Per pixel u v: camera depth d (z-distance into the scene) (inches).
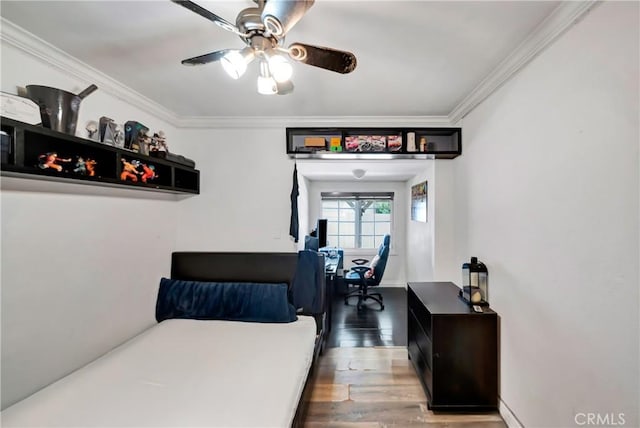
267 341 80.6
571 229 51.3
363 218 208.4
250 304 98.0
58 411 52.2
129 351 74.4
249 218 111.7
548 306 57.2
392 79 75.5
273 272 107.4
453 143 106.4
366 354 108.3
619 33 42.4
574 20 49.2
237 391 57.7
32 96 55.8
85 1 47.5
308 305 106.4
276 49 47.8
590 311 47.4
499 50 62.1
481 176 86.0
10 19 52.1
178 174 102.8
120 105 83.6
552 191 56.0
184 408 52.7
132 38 58.3
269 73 54.4
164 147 91.4
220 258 108.7
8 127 50.0
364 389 86.9
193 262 108.4
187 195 112.1
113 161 71.1
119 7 49.0
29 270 59.3
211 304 99.2
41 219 61.7
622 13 41.9
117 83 78.2
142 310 92.9
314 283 106.9
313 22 52.4
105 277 78.1
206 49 62.4
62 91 58.3
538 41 56.7
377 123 106.3
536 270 60.8
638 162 39.8
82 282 71.2
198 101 91.8
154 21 52.9
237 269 108.1
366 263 193.3
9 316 56.0
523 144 65.2
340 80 76.0
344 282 161.5
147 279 95.4
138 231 91.1
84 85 71.7
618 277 42.6
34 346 60.1
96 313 75.1
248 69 70.8
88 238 72.9
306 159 113.0
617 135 42.7
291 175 110.8
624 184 41.6
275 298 98.0
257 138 111.3
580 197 49.3
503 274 73.6
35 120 55.4
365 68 69.8
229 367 66.5
